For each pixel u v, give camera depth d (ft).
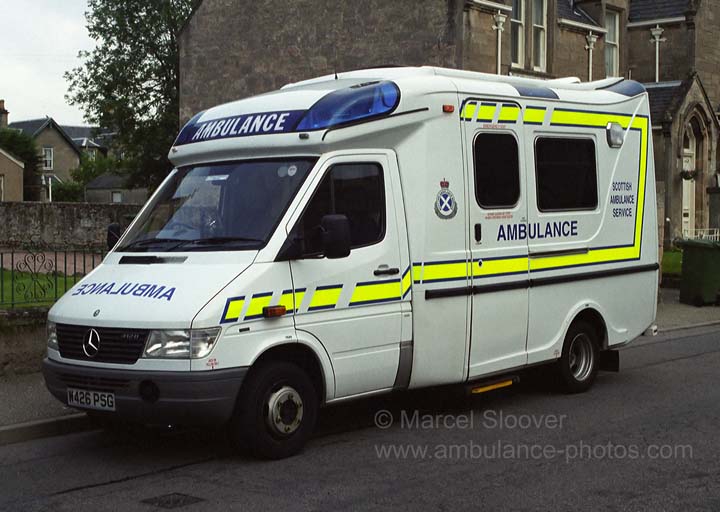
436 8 70.69
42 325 33.68
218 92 85.35
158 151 136.87
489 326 28.17
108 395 22.40
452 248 27.04
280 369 23.21
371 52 74.79
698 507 19.39
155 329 21.76
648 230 34.68
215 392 21.58
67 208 96.48
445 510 19.27
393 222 25.61
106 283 24.06
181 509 19.63
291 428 23.57
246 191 24.67
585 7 87.61
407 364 25.89
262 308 22.49
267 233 23.36
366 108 25.12
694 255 57.47
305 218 23.80
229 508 19.61
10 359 32.89
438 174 26.76
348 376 24.45
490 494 20.39
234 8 83.87
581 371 32.32
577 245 31.35
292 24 80.07
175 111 136.26
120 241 26.32
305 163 24.45
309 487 21.04
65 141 277.64
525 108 29.55
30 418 27.25
